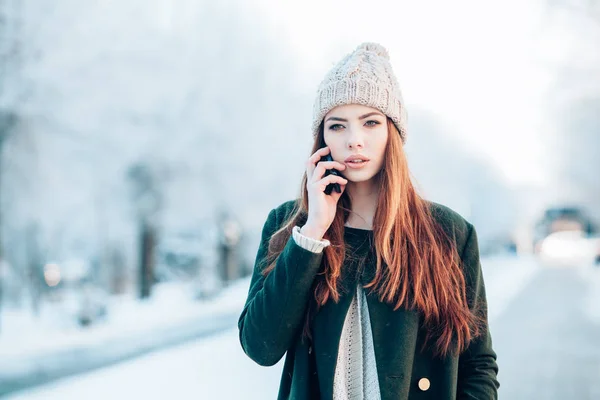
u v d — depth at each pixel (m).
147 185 18.33
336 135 1.67
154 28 17.66
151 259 19.50
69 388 6.16
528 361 6.23
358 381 1.59
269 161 19.41
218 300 17.41
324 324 1.60
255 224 20.31
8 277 18.44
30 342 11.03
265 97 19.39
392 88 1.66
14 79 14.82
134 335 11.16
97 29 16.05
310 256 1.57
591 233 27.91
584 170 23.09
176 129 18.02
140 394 5.60
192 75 18.14
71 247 21.48
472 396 1.62
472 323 1.64
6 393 6.58
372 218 1.72
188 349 8.24
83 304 13.59
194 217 19.39
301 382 1.61
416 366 1.61
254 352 1.63
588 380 5.41
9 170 15.66
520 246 34.06
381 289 1.58
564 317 9.10
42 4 15.08
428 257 1.63
